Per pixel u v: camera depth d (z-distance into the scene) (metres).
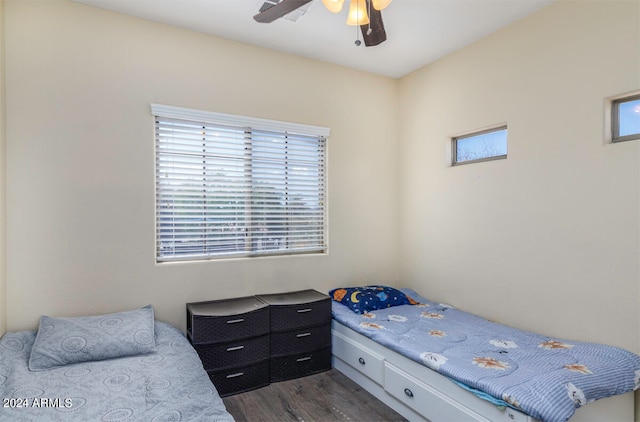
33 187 2.38
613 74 2.24
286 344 2.91
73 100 2.49
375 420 2.35
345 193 3.69
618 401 1.98
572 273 2.46
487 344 2.39
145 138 2.73
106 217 2.60
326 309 3.09
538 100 2.66
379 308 3.25
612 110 2.33
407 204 3.91
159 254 2.85
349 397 2.64
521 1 2.54
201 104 2.94
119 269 2.64
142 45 2.72
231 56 3.07
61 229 2.46
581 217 2.41
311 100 3.47
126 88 2.67
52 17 2.44
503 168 2.92
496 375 1.90
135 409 1.62
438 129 3.52
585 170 2.39
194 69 2.91
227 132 3.09
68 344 2.14
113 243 2.62
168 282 2.82
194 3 2.54
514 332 2.64
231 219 3.12
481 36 3.05
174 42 2.84
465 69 3.24
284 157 3.38
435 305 3.40
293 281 3.37
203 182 3.00
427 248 3.66
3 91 2.28
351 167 3.73
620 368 1.96
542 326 2.63
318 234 3.59
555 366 1.99
